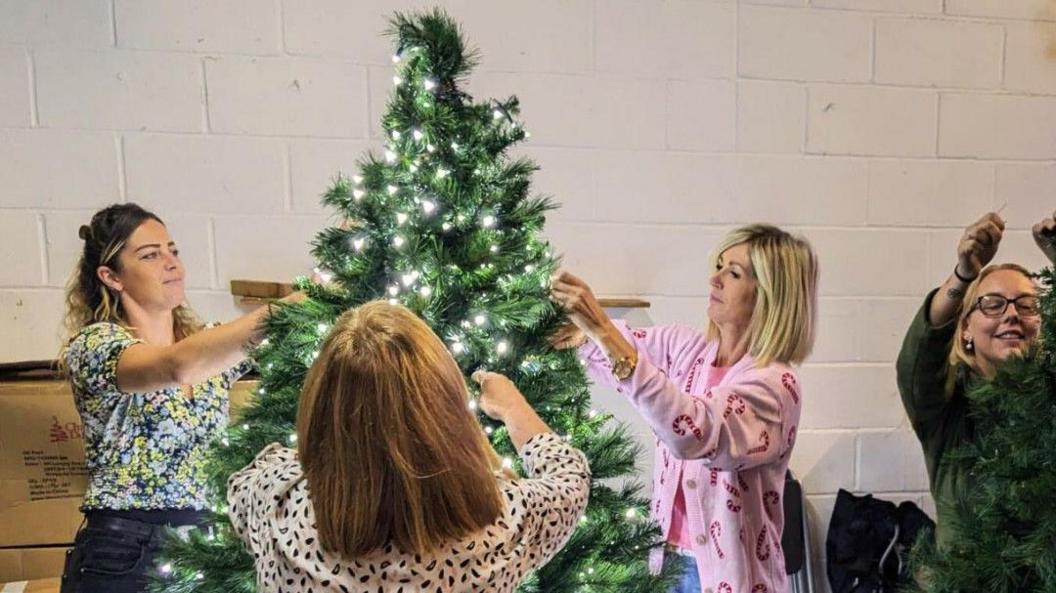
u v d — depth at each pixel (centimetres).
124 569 155
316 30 203
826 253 228
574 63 212
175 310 186
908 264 231
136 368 148
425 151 121
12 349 199
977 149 231
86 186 199
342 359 92
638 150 217
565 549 125
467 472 93
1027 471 119
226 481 124
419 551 90
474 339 119
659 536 141
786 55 220
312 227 208
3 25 192
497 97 210
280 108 204
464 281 119
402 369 92
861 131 226
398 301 118
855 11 221
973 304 177
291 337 121
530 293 126
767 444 151
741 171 222
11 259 197
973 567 121
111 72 197
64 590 157
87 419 159
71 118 196
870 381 231
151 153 200
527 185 133
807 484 230
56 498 176
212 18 199
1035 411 120
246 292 200
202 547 122
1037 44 230
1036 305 143
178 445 163
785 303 161
